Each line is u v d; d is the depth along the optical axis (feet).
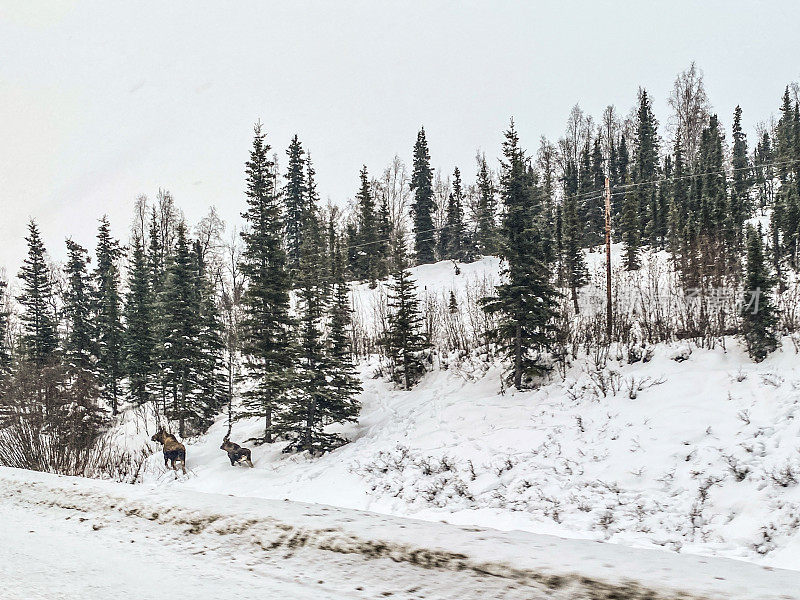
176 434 96.58
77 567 10.28
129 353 118.42
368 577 8.91
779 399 41.42
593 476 39.70
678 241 125.80
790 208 115.03
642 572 7.65
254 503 13.85
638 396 49.39
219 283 178.81
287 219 204.95
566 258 114.83
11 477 20.59
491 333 62.54
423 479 46.60
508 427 51.88
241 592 8.64
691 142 193.57
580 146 250.57
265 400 71.31
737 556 27.63
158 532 12.58
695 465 37.19
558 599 7.27
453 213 206.28
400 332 79.56
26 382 67.15
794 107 240.73
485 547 9.26
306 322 72.38
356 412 69.00
